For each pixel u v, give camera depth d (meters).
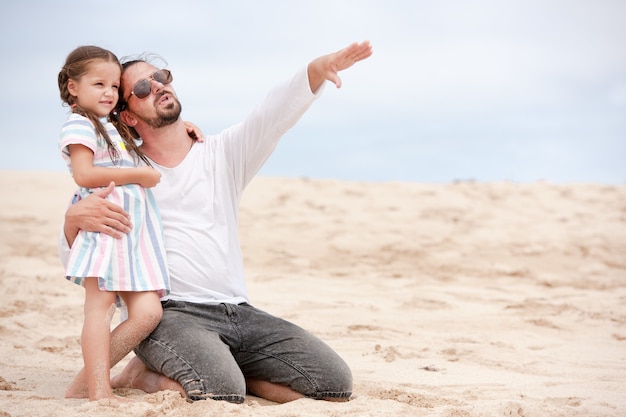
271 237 11.38
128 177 3.75
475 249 10.97
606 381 4.40
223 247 3.98
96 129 3.78
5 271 8.45
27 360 4.67
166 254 3.88
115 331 3.69
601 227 12.81
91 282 3.68
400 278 9.12
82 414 3.29
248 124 4.04
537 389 4.16
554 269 10.02
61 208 13.23
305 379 3.76
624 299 7.77
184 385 3.58
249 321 3.89
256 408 3.51
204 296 3.90
